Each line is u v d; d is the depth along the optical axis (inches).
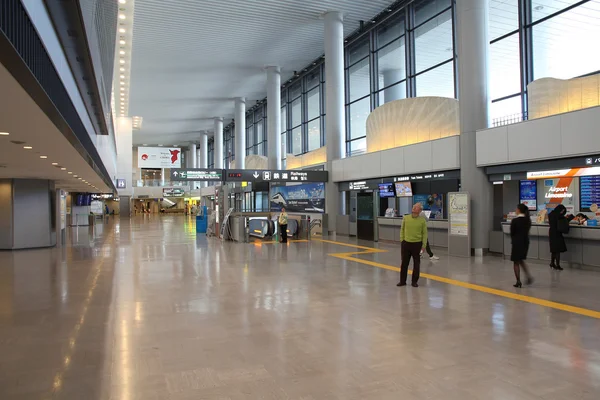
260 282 328.8
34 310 245.4
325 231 800.3
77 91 253.0
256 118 1478.8
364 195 692.1
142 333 201.0
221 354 172.1
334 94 790.5
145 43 866.1
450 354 170.2
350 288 304.3
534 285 309.4
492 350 174.6
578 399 130.5
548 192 472.7
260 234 732.7
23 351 176.6
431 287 305.9
